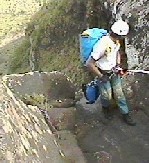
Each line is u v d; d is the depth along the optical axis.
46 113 6.11
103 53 5.36
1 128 3.77
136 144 5.81
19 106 4.89
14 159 3.54
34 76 7.08
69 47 20.45
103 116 6.29
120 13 10.27
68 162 5.01
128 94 6.82
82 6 19.16
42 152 4.41
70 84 7.21
